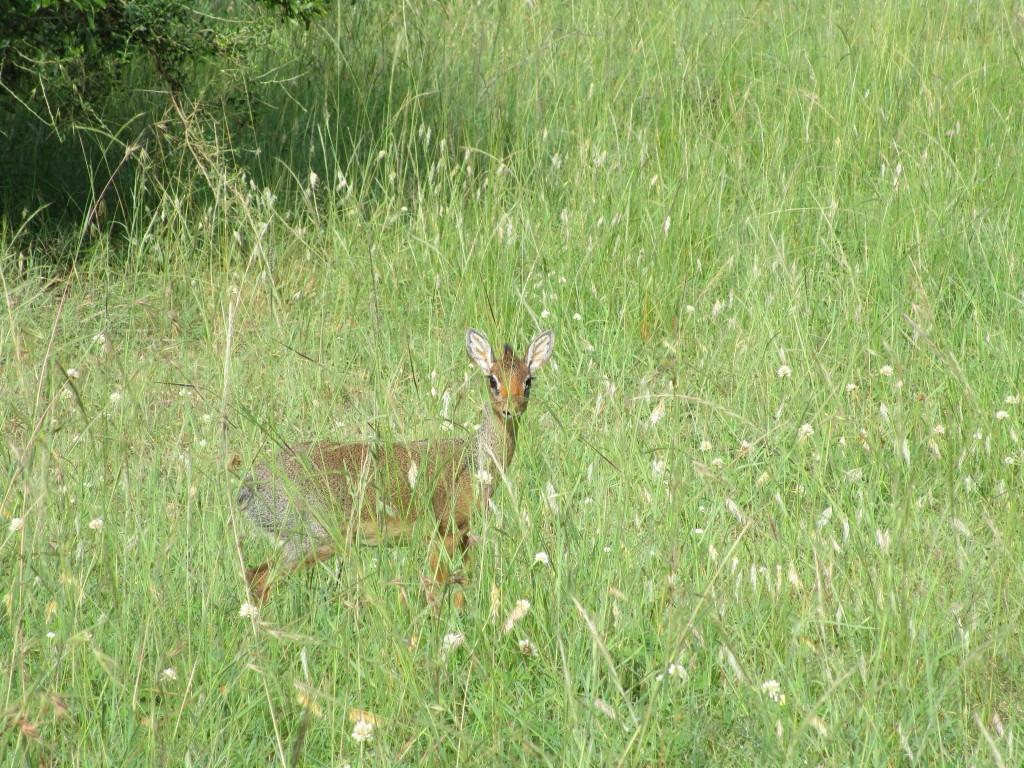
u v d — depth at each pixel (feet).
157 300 45.65
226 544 27.25
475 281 45.06
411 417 32.32
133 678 22.31
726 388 37.45
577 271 45.39
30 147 58.80
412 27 66.13
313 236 50.96
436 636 23.41
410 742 20.67
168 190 52.47
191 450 31.60
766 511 29.43
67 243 50.31
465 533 29.81
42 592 24.80
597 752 21.61
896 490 25.16
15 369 33.12
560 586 24.23
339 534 24.66
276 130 60.03
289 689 22.67
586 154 53.62
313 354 40.88
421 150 58.49
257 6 58.85
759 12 74.79
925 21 67.15
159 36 49.55
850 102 58.34
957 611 23.18
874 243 46.85
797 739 19.48
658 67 62.64
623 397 32.01
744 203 51.55
